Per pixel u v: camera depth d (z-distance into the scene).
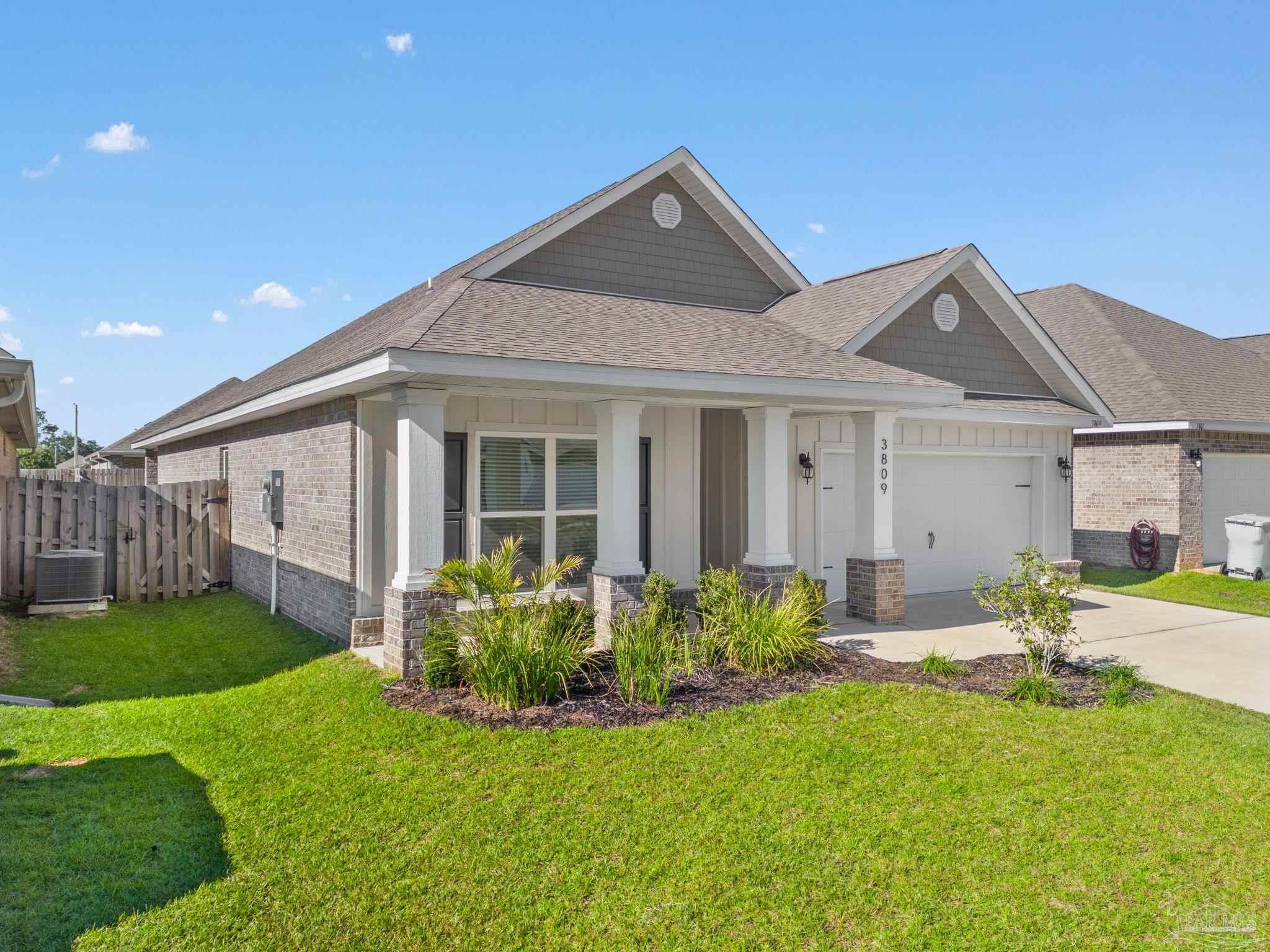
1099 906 4.45
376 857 4.80
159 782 5.81
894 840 5.07
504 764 6.11
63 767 6.06
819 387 9.83
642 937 4.13
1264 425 17.53
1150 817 5.43
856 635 10.89
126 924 4.11
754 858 4.84
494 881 4.57
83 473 29.66
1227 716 7.52
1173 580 16.38
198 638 10.93
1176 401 17.27
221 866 4.67
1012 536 14.97
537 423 10.92
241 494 14.56
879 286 13.32
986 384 14.29
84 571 12.44
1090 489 18.86
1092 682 8.59
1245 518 16.56
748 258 14.44
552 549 11.05
